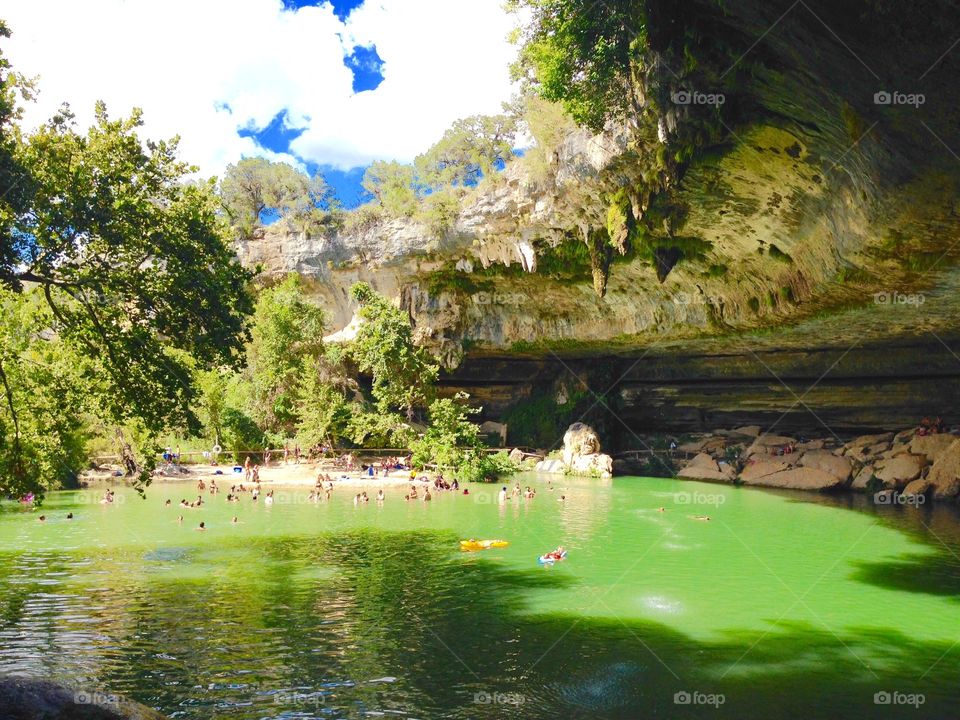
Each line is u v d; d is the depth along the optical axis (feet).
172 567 76.38
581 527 101.19
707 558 80.69
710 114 65.98
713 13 51.70
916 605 61.93
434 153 144.46
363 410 185.47
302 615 58.85
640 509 117.91
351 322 186.09
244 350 57.57
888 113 48.96
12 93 48.32
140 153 53.88
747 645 51.78
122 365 55.06
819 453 148.46
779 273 102.12
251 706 41.32
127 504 124.06
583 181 105.50
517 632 54.65
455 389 199.72
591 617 58.34
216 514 113.80
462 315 174.81
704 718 39.88
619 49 63.10
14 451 64.39
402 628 55.47
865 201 66.28
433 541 91.50
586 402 188.55
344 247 171.22
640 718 39.91
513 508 119.75
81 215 49.55
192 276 53.93
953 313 103.30
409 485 149.38
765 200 84.33
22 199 46.52
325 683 44.70
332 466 170.50
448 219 143.43
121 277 53.11
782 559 80.02
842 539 91.61
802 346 148.97
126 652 49.98
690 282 121.60
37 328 62.49
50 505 122.52
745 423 175.63
